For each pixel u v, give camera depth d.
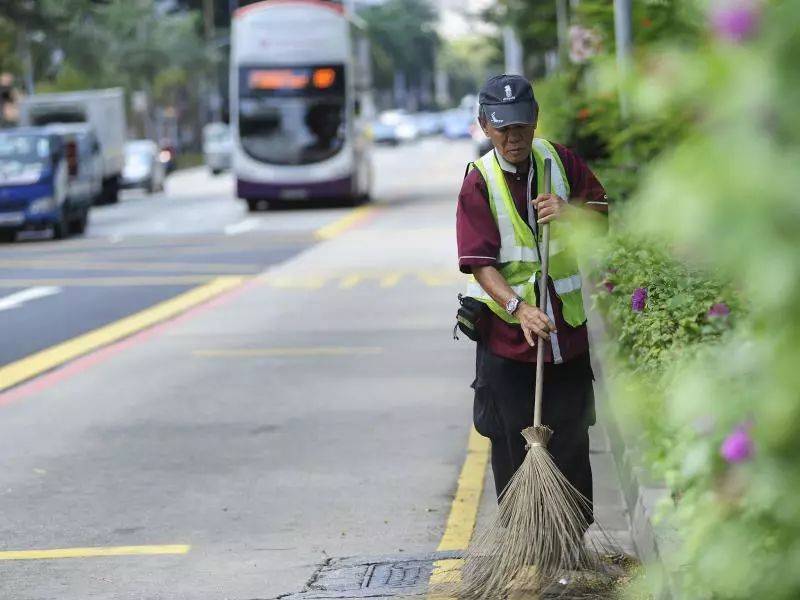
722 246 1.98
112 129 63.88
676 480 3.93
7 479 11.46
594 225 3.12
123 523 9.88
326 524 9.67
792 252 1.94
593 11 22.52
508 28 49.19
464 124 141.50
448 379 15.74
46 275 30.00
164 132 126.75
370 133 57.12
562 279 7.45
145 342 19.64
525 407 7.58
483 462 11.54
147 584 8.28
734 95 1.96
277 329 20.48
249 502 10.41
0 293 26.58
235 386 15.74
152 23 102.88
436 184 66.31
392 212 48.00
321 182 50.41
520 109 7.12
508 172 7.38
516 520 7.21
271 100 50.53
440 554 8.67
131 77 98.88
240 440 12.77
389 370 16.50
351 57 51.44
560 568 7.18
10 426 13.84
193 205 58.88
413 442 12.45
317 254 33.09
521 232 7.39
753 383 2.30
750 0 1.96
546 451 7.29
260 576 8.37
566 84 27.33
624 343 11.25
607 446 11.77
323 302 23.66
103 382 16.34
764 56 1.95
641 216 2.04
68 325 21.83
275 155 50.53
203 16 135.75
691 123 2.05
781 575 2.38
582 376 7.60
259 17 50.75
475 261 7.35
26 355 18.75
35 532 9.71
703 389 2.46
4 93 81.19
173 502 10.48
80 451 12.52
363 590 7.88
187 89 126.25
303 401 14.66
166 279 28.39
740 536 2.50
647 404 3.65
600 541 8.22
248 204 52.19
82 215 44.50
